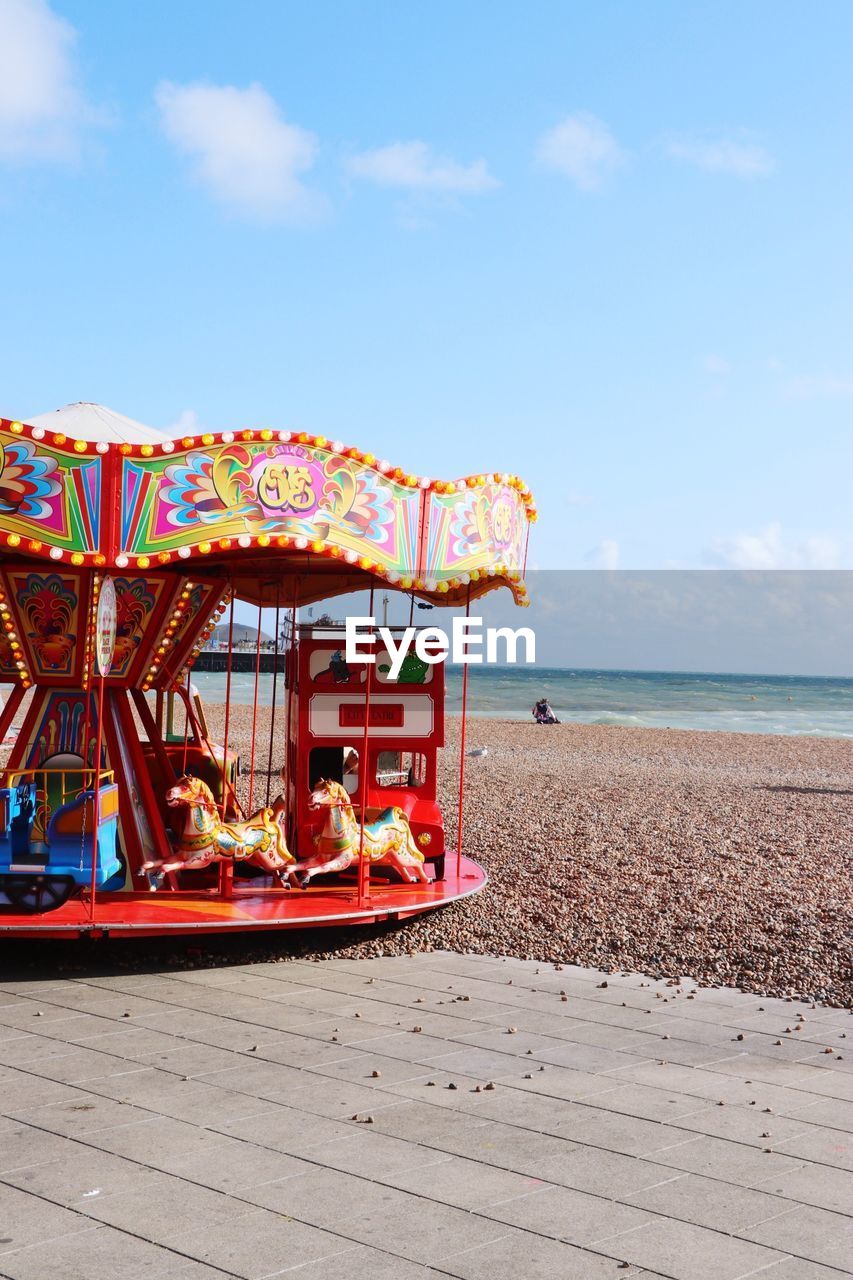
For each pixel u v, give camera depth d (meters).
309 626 10.92
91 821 8.66
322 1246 4.28
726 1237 4.44
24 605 9.23
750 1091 6.14
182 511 8.01
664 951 9.32
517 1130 5.48
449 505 8.98
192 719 12.03
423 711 10.68
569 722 45.97
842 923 10.40
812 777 24.41
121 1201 4.61
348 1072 6.26
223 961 8.69
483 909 10.59
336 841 9.50
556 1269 4.16
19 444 7.84
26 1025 7.02
